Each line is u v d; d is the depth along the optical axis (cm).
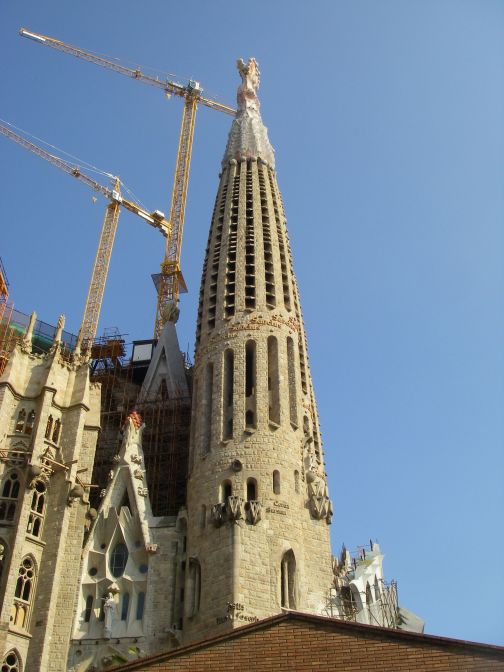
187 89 13488
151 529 6353
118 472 6756
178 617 5809
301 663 2797
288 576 5741
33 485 6159
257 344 7012
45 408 6594
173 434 7675
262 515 5853
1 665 5275
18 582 5731
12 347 8275
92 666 5622
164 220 12531
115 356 9912
